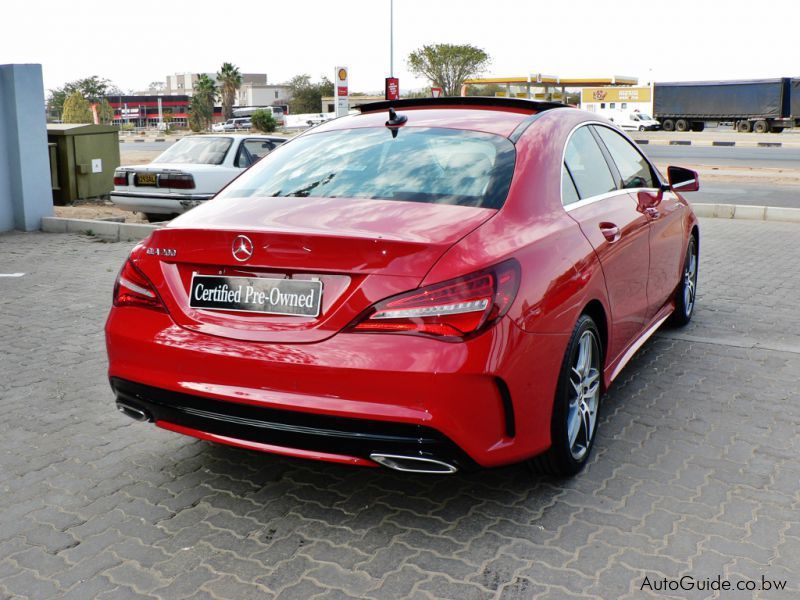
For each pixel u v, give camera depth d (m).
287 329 2.76
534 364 2.88
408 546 2.87
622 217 3.93
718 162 23.19
